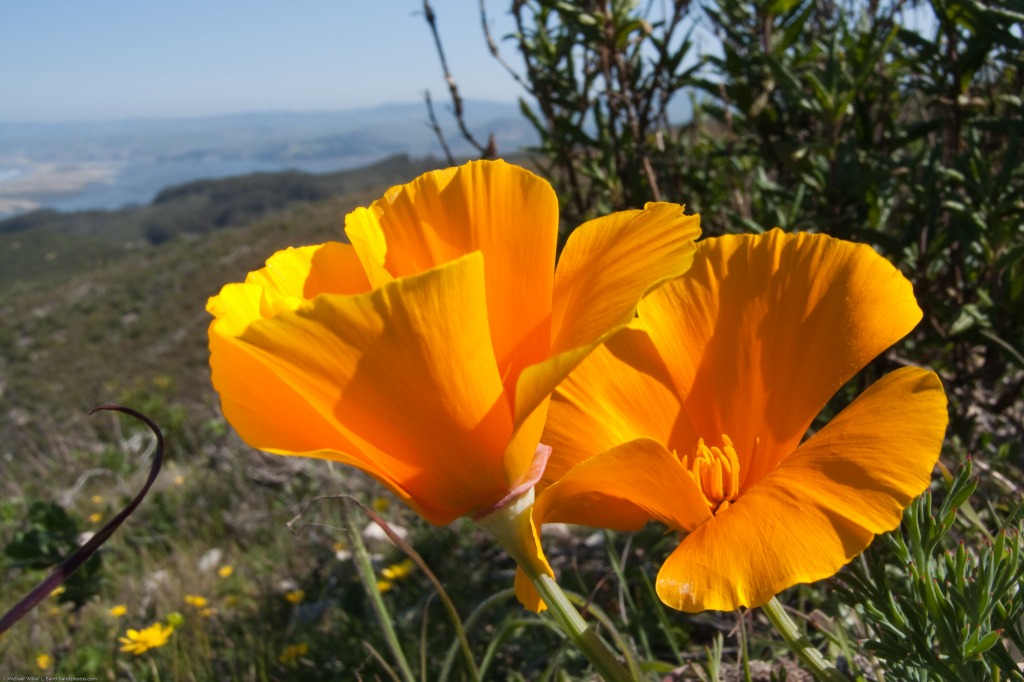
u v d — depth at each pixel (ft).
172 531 2.18
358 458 0.34
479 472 0.34
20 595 1.92
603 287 0.34
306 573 1.67
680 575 0.33
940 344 0.96
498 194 0.37
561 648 0.73
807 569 0.31
